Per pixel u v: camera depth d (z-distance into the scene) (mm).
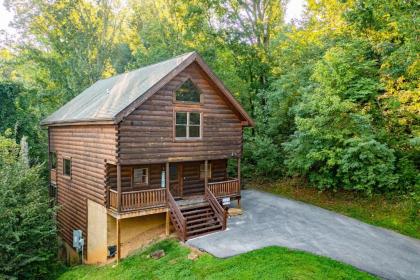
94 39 30875
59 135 18312
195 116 15062
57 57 30328
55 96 29062
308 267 9438
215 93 15617
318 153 16109
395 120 15711
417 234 12961
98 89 19078
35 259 12445
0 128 22547
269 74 26062
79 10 29609
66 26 29375
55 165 19781
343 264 9820
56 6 28656
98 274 12172
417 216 13883
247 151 23266
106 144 13391
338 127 15891
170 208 14039
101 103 14906
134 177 15031
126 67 34188
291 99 21250
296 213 15945
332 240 12156
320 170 17406
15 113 23375
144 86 13453
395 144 15570
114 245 13781
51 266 14812
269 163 21844
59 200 18609
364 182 15641
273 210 16516
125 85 15773
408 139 15156
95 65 31031
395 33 15102
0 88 22672
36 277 13375
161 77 13156
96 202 14430
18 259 12328
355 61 16078
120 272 11625
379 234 13008
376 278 9070
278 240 12125
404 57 14016
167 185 14148
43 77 31000
